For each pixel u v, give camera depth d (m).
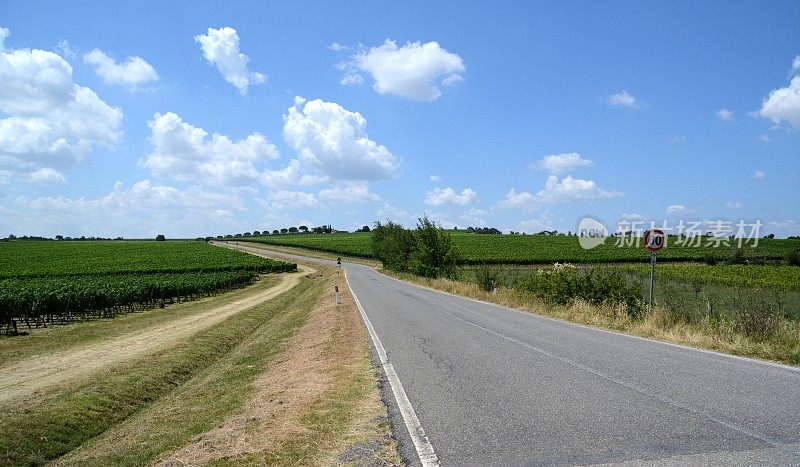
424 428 5.60
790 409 5.80
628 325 13.37
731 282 40.12
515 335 12.58
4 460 7.71
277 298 37.50
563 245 105.12
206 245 127.06
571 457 4.57
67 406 9.84
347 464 4.71
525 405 6.32
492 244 108.19
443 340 12.16
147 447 7.17
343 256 111.25
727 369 8.02
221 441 5.86
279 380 9.72
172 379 13.16
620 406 6.09
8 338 19.81
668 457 4.48
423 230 43.69
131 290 30.52
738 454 4.50
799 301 25.89
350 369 9.14
